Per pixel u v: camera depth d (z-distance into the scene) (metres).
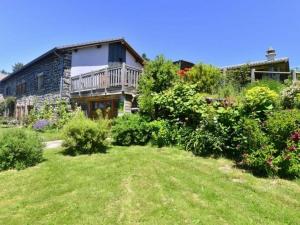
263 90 7.22
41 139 7.71
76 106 15.84
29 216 4.30
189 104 8.46
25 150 6.94
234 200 4.76
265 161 5.96
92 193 5.02
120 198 4.79
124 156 7.39
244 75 12.56
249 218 4.18
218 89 10.93
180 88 9.08
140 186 5.26
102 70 13.54
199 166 6.53
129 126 8.93
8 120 24.39
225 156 7.25
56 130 14.64
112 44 17.38
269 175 5.99
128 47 18.03
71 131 7.97
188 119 8.56
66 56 17.11
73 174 6.07
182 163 6.72
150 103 9.45
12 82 28.72
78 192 5.09
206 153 7.50
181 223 3.98
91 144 7.99
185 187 5.23
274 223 4.06
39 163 7.11
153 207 4.45
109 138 9.51
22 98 24.52
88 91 14.55
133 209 4.40
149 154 7.54
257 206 4.57
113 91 12.70
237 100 7.81
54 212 4.39
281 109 7.38
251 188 5.29
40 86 20.22
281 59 16.58
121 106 12.19
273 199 4.86
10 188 5.48
